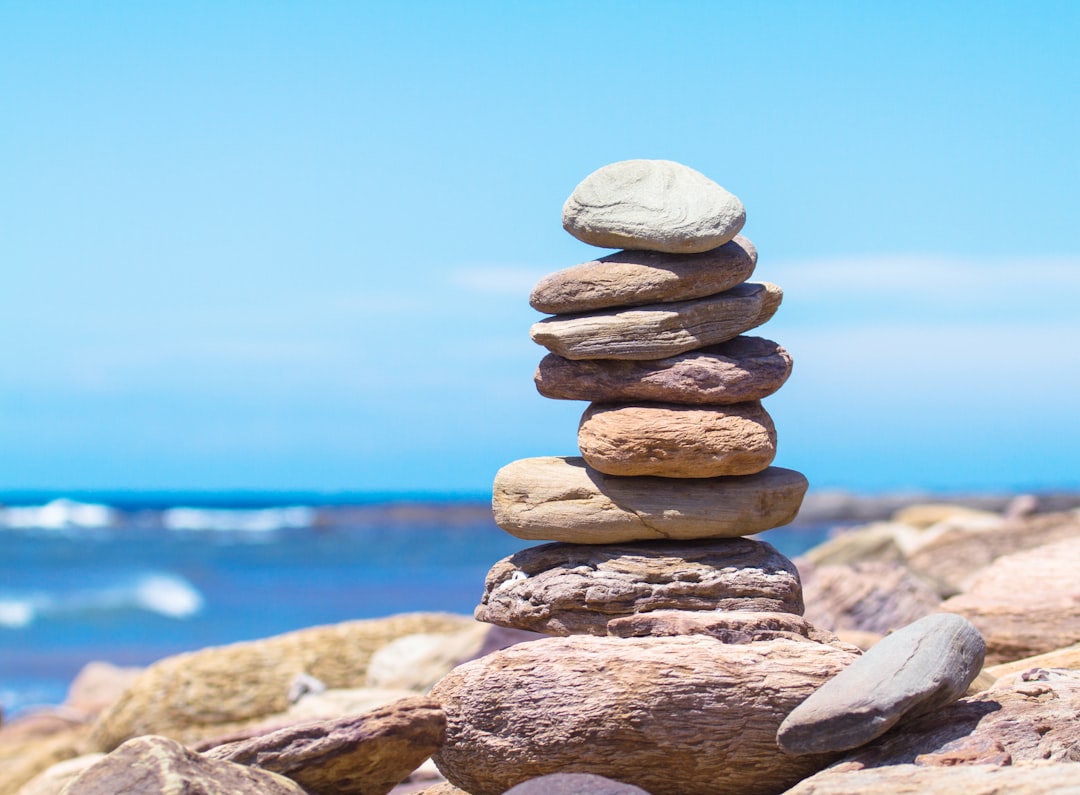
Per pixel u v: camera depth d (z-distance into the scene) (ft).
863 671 4.09
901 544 10.23
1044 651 5.41
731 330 4.54
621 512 4.52
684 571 4.49
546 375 4.65
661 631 4.35
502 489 4.65
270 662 6.51
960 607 5.65
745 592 4.48
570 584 4.51
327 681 6.50
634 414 4.50
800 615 4.52
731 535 4.54
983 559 7.88
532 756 4.21
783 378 4.56
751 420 4.51
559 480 4.59
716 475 4.50
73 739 6.77
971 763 3.94
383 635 6.79
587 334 4.54
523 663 4.25
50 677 11.89
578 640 4.27
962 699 4.23
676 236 4.48
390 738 4.14
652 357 4.51
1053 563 5.84
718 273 4.52
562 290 4.58
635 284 4.51
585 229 4.58
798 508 4.61
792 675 4.16
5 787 6.08
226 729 6.17
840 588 6.40
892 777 3.90
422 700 4.21
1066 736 4.06
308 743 4.11
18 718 7.92
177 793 3.86
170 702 6.25
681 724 4.15
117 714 6.27
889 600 6.33
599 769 4.18
